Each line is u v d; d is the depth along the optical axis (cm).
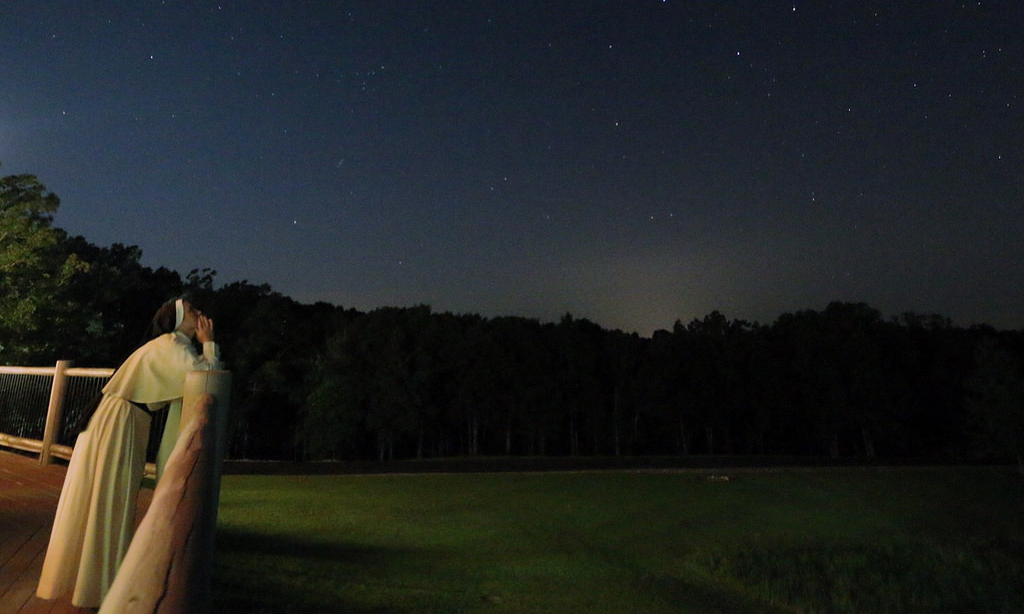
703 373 3853
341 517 884
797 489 1742
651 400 3709
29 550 406
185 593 107
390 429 3322
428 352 3506
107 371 754
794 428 4109
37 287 1797
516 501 1190
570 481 1527
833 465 2742
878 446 4125
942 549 1240
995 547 1298
